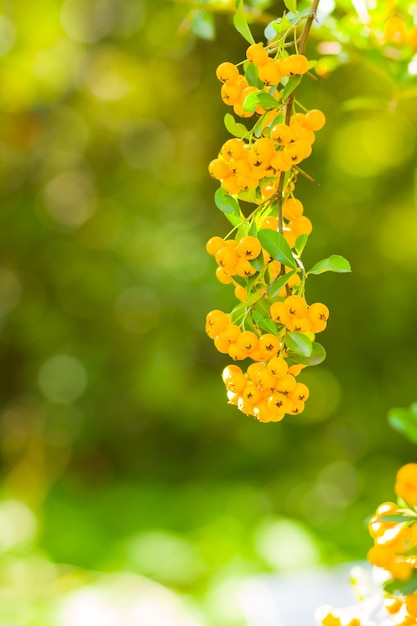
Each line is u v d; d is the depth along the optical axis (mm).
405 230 5621
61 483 5992
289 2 1094
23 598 4148
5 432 6336
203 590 4184
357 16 1748
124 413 6086
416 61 1691
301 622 2979
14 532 4961
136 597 4039
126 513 5289
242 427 5949
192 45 5285
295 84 1012
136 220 5863
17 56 5555
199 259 5594
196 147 5871
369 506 5438
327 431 6008
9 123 5914
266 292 990
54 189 6230
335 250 5496
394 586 1091
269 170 1022
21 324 6016
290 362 1037
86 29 5711
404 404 5699
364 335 5766
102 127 6141
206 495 5516
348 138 5305
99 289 5758
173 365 5633
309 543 4660
